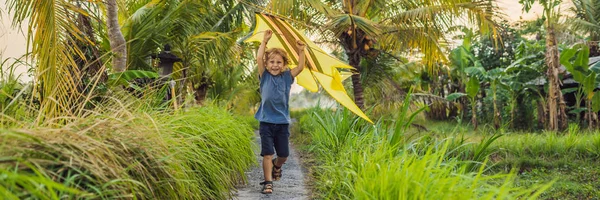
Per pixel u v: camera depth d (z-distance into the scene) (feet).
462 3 33.06
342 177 13.30
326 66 15.03
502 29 35.42
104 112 10.23
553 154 27.63
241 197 13.47
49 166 6.96
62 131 7.47
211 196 12.04
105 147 7.65
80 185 7.18
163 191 9.12
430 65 38.40
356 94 37.63
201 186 11.85
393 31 36.52
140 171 8.57
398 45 37.55
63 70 16.24
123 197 7.79
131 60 32.17
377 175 10.23
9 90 14.29
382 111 42.57
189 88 44.32
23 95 15.65
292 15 34.27
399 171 9.80
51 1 15.88
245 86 62.18
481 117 65.98
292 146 31.14
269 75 14.39
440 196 8.05
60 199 6.68
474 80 53.11
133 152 8.73
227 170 14.75
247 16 41.19
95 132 8.16
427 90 70.79
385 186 9.00
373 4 37.68
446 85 73.67
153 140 9.41
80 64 19.07
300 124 45.75
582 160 26.08
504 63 64.90
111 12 23.58
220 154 14.92
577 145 28.50
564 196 18.25
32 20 15.69
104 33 29.14
